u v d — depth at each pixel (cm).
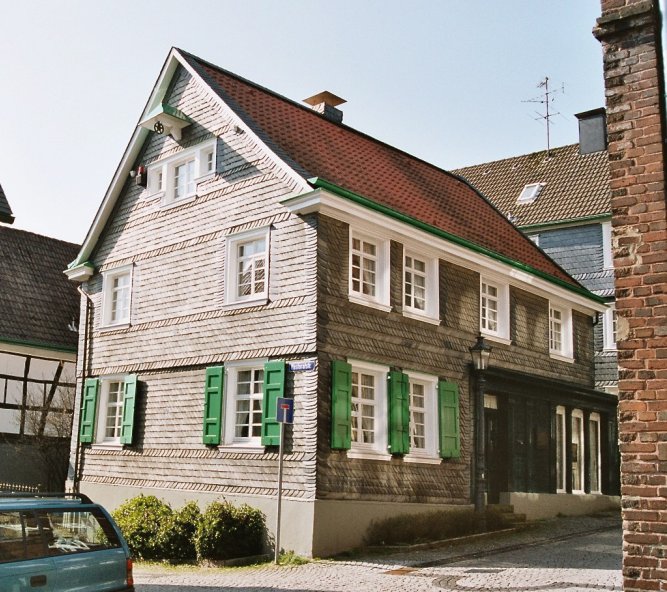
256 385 1631
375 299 1647
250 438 1614
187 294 1803
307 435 1484
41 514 822
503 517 1766
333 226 1571
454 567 1311
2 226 2678
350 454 1528
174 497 1711
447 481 1755
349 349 1561
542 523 1917
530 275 2073
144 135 1978
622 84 707
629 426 651
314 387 1491
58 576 802
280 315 1577
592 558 1398
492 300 2020
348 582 1195
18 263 2600
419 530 1556
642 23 702
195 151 1858
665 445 635
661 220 667
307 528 1442
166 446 1767
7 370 2295
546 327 2194
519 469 1998
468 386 1855
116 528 889
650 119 688
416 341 1720
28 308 2464
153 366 1848
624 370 660
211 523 1453
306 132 1888
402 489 1631
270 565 1384
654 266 663
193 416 1723
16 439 2252
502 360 1988
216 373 1680
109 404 1978
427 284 1795
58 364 2417
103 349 2005
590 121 1252
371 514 1544
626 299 670
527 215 2891
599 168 2969
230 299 1697
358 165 1909
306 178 1559
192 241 1820
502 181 3203
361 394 1605
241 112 1758
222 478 1627
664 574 622
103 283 2050
